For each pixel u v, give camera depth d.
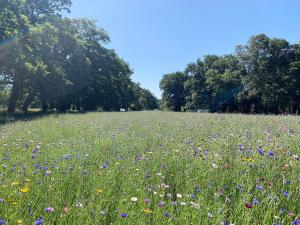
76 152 7.88
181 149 7.91
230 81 88.19
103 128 14.59
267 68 79.69
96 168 6.30
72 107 70.12
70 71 58.00
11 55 36.31
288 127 12.38
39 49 41.41
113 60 75.31
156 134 11.21
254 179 5.18
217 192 4.70
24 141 10.37
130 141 9.87
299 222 3.59
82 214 3.79
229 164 6.12
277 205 4.13
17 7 36.56
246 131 11.11
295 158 6.40
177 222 3.75
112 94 74.25
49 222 3.72
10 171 5.77
